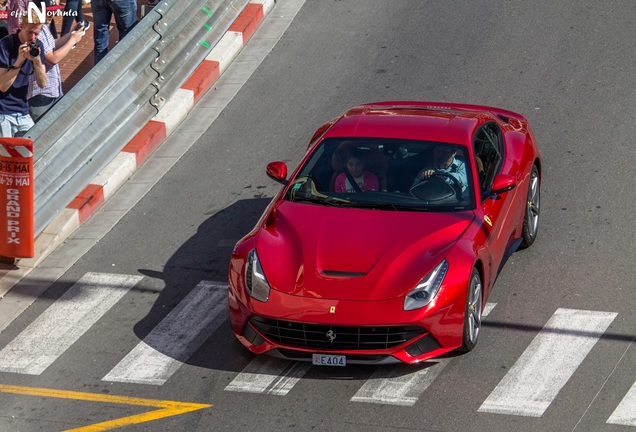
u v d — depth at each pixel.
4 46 25.03
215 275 22.70
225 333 20.25
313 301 17.77
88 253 24.16
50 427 17.50
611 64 31.39
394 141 20.88
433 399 17.52
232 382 18.47
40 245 24.27
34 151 24.28
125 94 27.86
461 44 33.47
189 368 19.08
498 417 16.89
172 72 30.11
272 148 28.62
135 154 28.16
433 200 19.80
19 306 22.02
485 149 21.41
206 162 28.30
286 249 18.84
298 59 33.78
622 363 18.27
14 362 19.80
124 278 22.88
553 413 16.92
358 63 32.97
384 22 35.56
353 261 18.28
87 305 21.86
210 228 24.81
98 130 26.56
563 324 19.72
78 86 25.78
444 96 30.20
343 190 20.16
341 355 17.81
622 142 27.09
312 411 17.39
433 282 17.91
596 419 16.66
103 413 17.81
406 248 18.48
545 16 34.88
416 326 17.66
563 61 31.80
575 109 29.00
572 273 21.59
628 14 34.47
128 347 20.03
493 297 20.89
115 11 31.98
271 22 36.62
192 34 31.36
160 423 17.36
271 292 18.11
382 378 18.23
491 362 18.58
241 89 32.31
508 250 21.41
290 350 18.06
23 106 25.84
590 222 23.59
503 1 36.31
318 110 30.41
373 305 17.59
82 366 19.47
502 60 32.16
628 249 22.34
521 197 21.66
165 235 24.72
